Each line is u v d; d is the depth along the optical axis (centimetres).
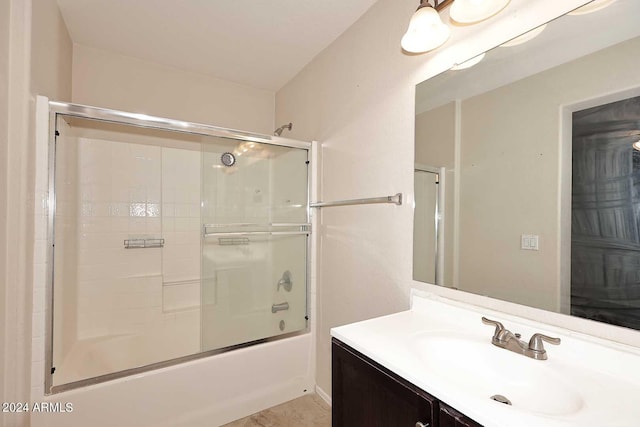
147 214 236
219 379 172
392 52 147
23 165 123
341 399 103
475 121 113
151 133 231
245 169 223
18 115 121
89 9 167
